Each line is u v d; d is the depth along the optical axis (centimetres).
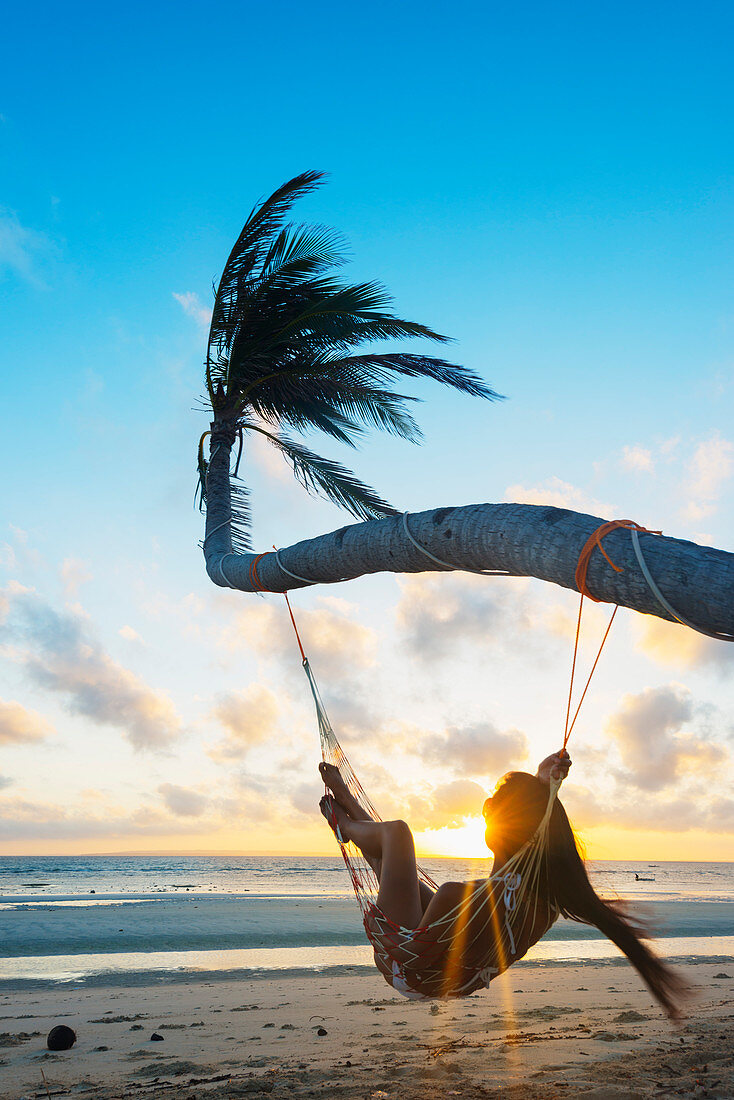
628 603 238
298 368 681
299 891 4672
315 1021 753
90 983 1138
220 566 523
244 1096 422
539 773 292
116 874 8038
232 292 688
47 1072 538
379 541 348
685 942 1892
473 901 279
